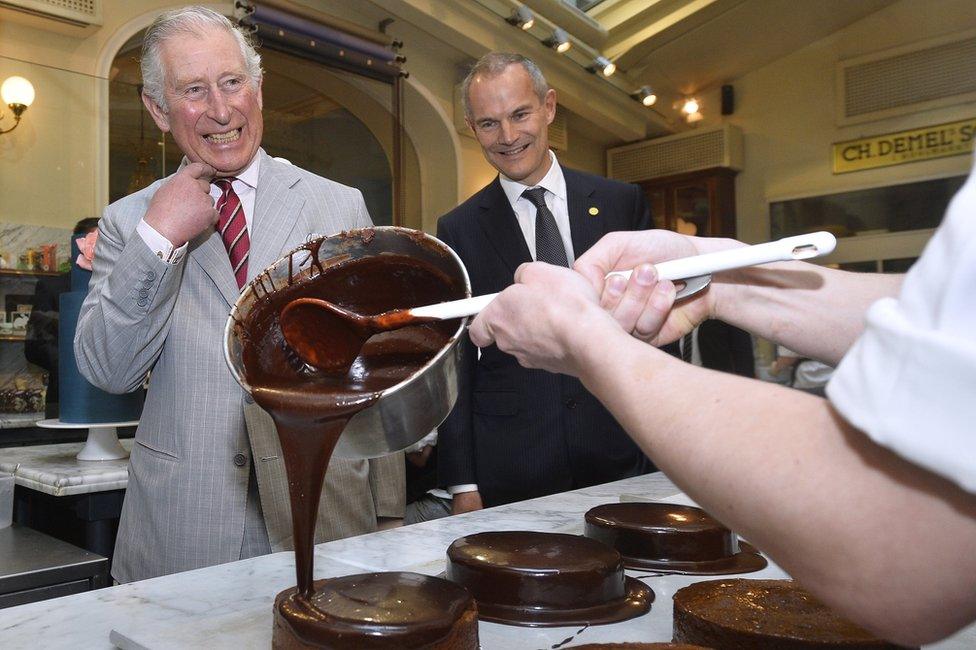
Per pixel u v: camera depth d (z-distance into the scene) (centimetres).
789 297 96
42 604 99
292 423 87
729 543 122
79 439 331
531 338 67
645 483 183
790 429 47
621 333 60
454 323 100
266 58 483
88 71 397
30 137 340
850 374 43
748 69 762
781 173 749
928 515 41
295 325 95
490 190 254
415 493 290
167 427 168
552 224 243
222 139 174
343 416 86
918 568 42
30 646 85
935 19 672
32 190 339
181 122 172
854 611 45
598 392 59
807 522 44
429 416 92
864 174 704
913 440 39
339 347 96
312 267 103
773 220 751
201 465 164
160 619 93
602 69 662
